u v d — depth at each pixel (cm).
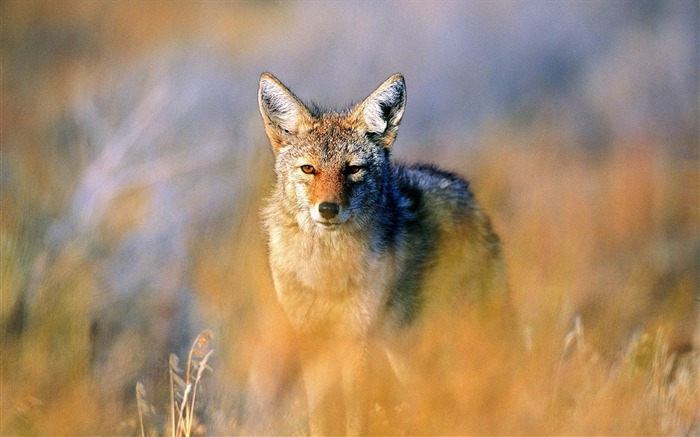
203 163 1556
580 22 2923
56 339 1061
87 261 1198
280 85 988
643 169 1772
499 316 1117
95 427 954
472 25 2852
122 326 1160
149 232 1331
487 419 943
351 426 964
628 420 894
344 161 956
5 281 1077
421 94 2441
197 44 2553
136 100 1816
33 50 2745
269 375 1082
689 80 2577
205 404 1006
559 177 1920
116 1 3122
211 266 1225
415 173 1127
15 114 2059
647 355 1045
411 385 1031
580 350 998
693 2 2941
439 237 1070
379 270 970
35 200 1308
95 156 1512
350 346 982
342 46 2577
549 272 1309
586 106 2542
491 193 1688
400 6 2928
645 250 1541
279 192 985
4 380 974
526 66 2727
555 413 918
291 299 981
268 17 3172
